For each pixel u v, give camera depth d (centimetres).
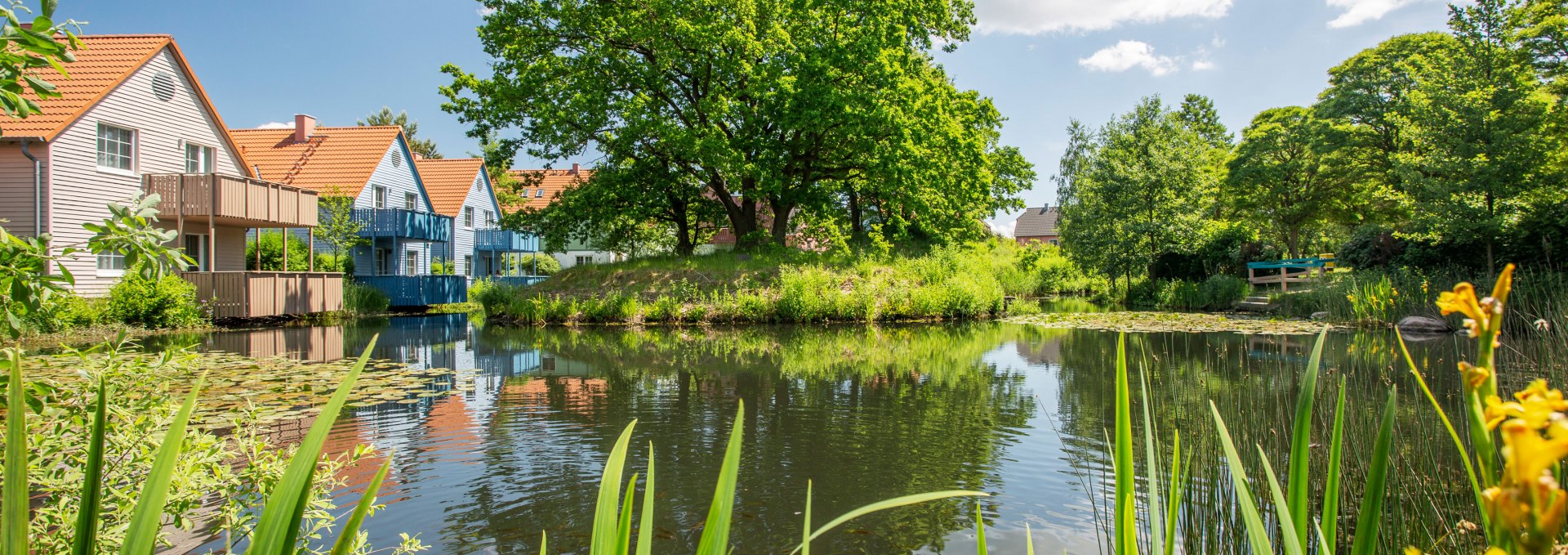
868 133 2188
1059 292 3562
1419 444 465
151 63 1714
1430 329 1471
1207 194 2580
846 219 2822
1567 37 1639
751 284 2089
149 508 59
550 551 409
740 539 430
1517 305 1193
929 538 427
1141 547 352
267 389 844
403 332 1678
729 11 2133
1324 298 1783
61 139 1520
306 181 2698
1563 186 1592
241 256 1955
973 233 3055
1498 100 1623
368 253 2673
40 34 250
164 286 1526
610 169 2342
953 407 784
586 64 2200
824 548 414
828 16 2308
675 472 551
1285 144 2956
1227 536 354
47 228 1491
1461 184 1612
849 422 716
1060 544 414
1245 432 479
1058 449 611
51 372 484
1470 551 321
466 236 3441
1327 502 80
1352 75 2619
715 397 848
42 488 263
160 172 1738
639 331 1752
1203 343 1316
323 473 316
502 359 1197
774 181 2217
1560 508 34
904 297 2075
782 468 562
